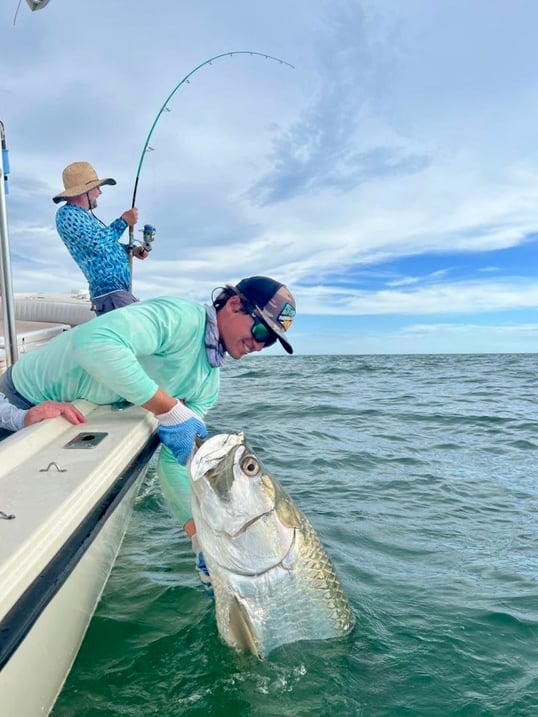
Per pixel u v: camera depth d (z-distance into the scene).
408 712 2.28
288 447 6.58
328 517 4.39
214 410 9.02
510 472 5.82
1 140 3.43
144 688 2.35
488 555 3.76
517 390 12.67
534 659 2.62
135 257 4.90
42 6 3.40
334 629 2.56
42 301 6.73
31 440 2.46
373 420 8.58
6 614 1.47
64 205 4.45
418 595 3.17
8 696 1.70
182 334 2.67
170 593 3.05
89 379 2.94
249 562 2.31
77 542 1.86
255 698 2.32
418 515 4.51
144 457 2.79
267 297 2.72
